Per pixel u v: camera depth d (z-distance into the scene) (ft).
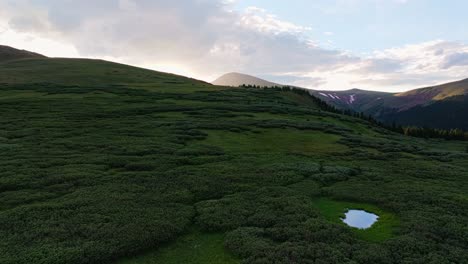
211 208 75.31
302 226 66.85
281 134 191.72
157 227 63.72
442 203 84.23
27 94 287.07
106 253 54.13
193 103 295.07
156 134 162.50
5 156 111.04
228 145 153.69
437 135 458.91
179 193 84.12
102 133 157.69
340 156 147.43
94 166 103.96
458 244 61.98
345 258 55.16
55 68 495.41
